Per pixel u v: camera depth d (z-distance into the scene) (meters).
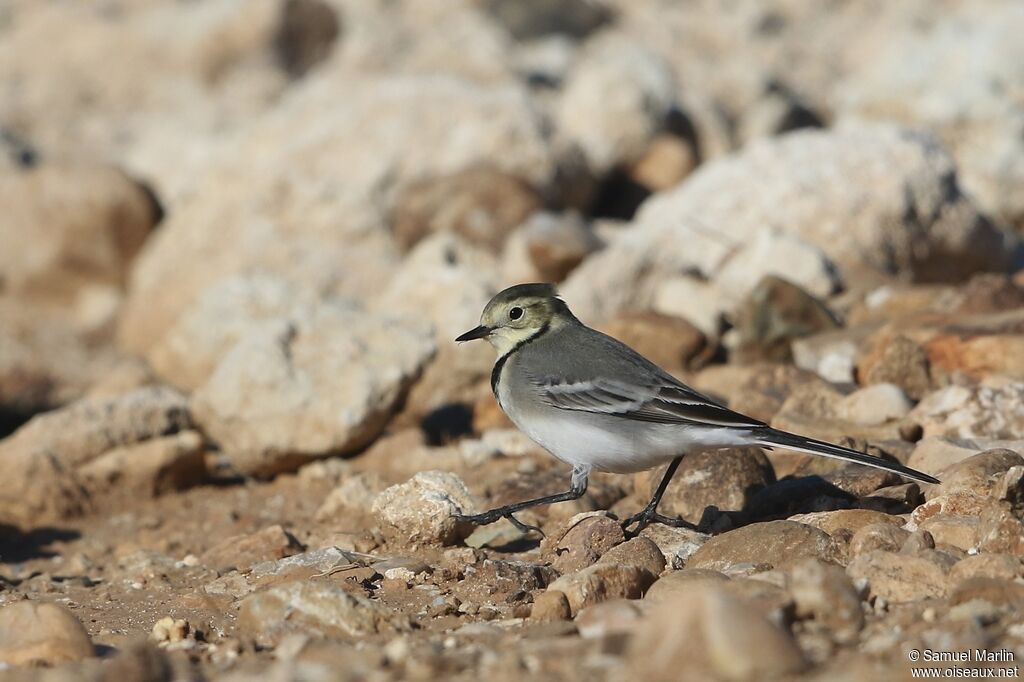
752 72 30.36
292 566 10.29
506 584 9.55
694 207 20.25
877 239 19.61
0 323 23.70
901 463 11.42
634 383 9.99
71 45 33.91
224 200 23.77
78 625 8.33
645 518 10.48
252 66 32.88
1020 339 13.78
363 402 14.64
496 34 32.97
